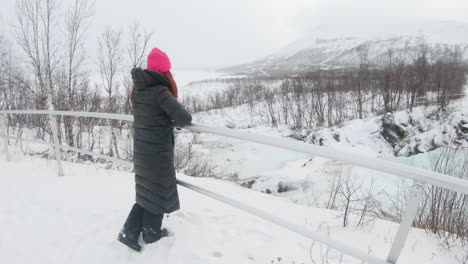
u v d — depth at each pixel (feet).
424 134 58.23
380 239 11.14
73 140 42.22
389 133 63.26
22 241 8.89
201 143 67.82
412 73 94.12
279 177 39.09
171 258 7.93
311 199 30.94
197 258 7.92
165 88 7.26
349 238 11.08
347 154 5.84
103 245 8.57
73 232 9.29
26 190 12.71
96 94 50.78
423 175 4.91
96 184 13.70
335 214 14.06
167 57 7.49
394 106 82.84
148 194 7.82
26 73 43.27
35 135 41.04
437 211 13.29
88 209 10.80
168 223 9.52
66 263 7.91
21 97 48.11
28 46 41.42
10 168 16.47
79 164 18.66
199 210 11.05
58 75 45.27
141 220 8.42
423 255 10.14
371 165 5.51
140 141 7.63
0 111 17.57
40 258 8.13
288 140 6.63
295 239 9.52
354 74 114.62
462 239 11.66
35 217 10.28
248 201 14.46
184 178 17.90
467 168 16.44
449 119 60.29
